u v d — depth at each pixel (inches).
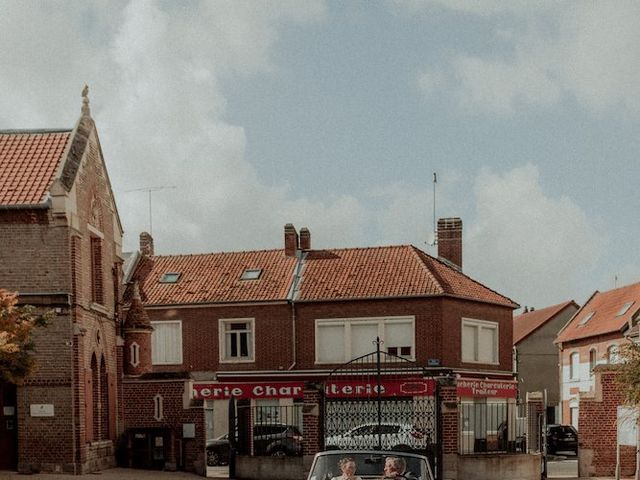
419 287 1664.6
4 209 1031.6
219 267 1819.6
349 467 524.1
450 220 1898.4
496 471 1044.5
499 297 1795.0
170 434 1167.0
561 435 1852.9
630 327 1913.1
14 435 1048.2
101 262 1168.2
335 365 1674.5
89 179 1126.4
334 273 1747.0
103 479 978.1
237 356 1717.5
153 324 1742.1
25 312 931.3
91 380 1096.2
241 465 1096.2
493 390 1513.3
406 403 1264.8
